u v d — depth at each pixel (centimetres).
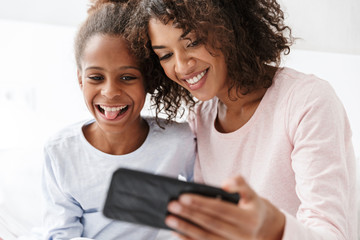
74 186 105
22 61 243
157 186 60
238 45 93
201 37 86
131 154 106
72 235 105
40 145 166
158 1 87
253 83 94
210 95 94
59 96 238
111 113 99
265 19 102
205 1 87
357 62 128
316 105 85
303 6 141
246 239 52
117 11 100
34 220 122
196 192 58
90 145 106
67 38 231
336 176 79
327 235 69
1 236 113
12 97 245
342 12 133
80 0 231
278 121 92
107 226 107
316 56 139
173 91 108
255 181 95
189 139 110
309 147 83
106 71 95
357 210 98
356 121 127
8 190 137
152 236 108
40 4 238
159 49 91
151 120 112
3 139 173
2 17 245
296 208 93
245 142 98
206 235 54
